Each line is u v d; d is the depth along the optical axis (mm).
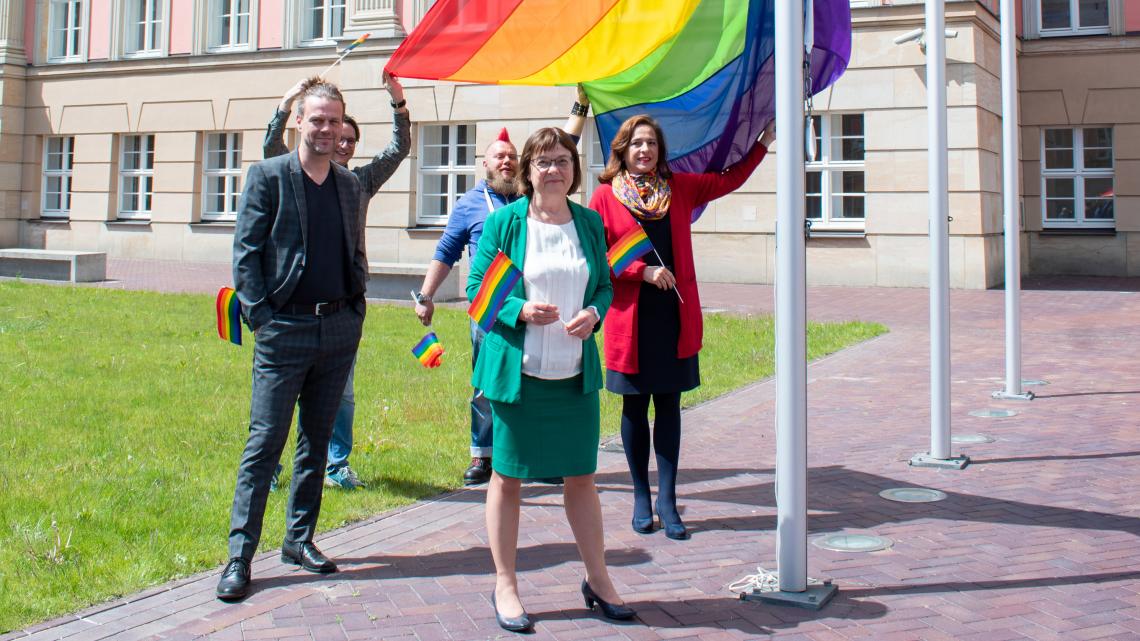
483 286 3797
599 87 5949
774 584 4191
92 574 4281
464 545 4828
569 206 4031
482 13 5512
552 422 3822
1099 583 4191
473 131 23125
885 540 4824
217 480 5836
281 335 4289
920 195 19422
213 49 26688
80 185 28203
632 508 5496
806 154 4211
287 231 4297
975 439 7121
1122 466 6242
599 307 3881
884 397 8859
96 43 28078
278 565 4531
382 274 17953
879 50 19562
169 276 21719
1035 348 11656
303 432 4535
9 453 6289
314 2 25500
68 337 11602
